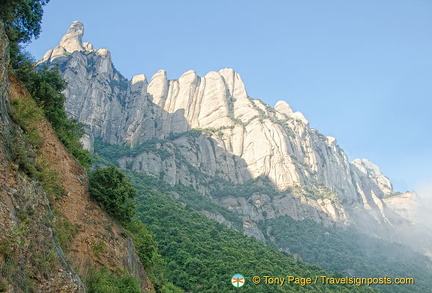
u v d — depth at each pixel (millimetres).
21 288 15188
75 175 28375
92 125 178375
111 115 195875
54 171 24859
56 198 25125
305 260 135875
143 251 37406
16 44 30125
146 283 32875
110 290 24172
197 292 58688
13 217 16438
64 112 34438
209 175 182500
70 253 24000
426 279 138625
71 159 28859
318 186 190875
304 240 146250
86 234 26344
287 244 142750
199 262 65312
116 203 29984
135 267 31109
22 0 30234
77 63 191875
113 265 26969
